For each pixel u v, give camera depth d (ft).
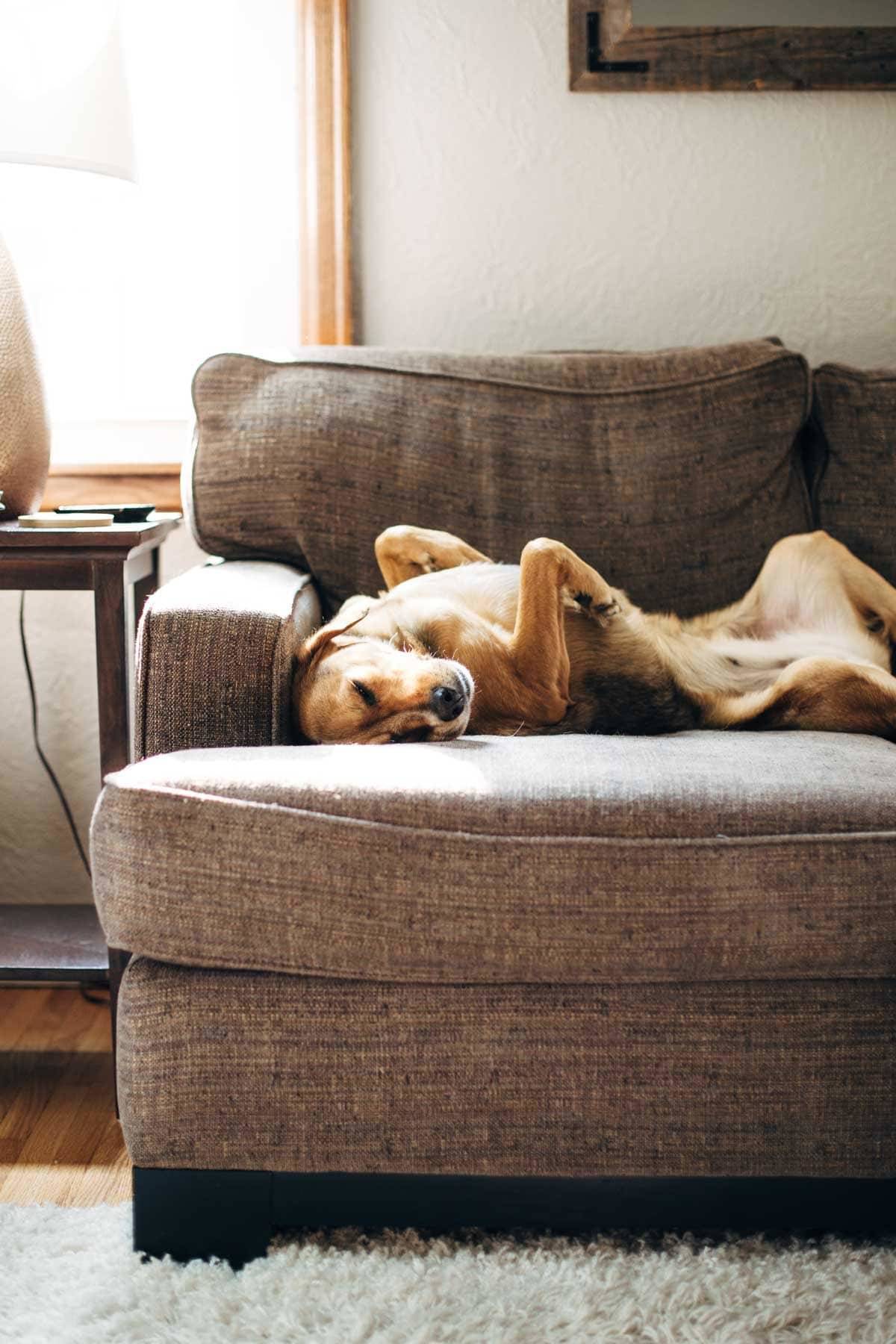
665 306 7.07
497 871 3.69
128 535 5.20
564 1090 3.88
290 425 5.74
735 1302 3.74
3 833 7.30
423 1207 4.00
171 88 7.11
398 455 5.74
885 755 4.30
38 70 5.49
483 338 7.09
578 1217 4.01
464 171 6.97
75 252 7.16
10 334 5.72
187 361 7.31
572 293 7.06
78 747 7.24
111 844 3.78
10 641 7.16
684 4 6.81
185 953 3.81
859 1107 3.87
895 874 3.68
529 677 5.05
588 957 3.73
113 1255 4.03
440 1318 3.67
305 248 6.93
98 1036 5.98
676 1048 3.86
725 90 6.87
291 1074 3.89
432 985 3.88
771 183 6.98
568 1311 3.69
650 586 5.70
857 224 7.01
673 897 3.68
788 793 3.80
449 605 5.09
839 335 7.09
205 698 4.48
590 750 4.32
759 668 5.39
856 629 5.54
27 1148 4.90
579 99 6.91
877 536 5.81
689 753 4.27
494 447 5.78
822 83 6.85
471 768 4.00
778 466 5.87
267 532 5.74
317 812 3.73
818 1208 3.98
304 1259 3.98
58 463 7.12
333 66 6.78
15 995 6.49
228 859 3.72
